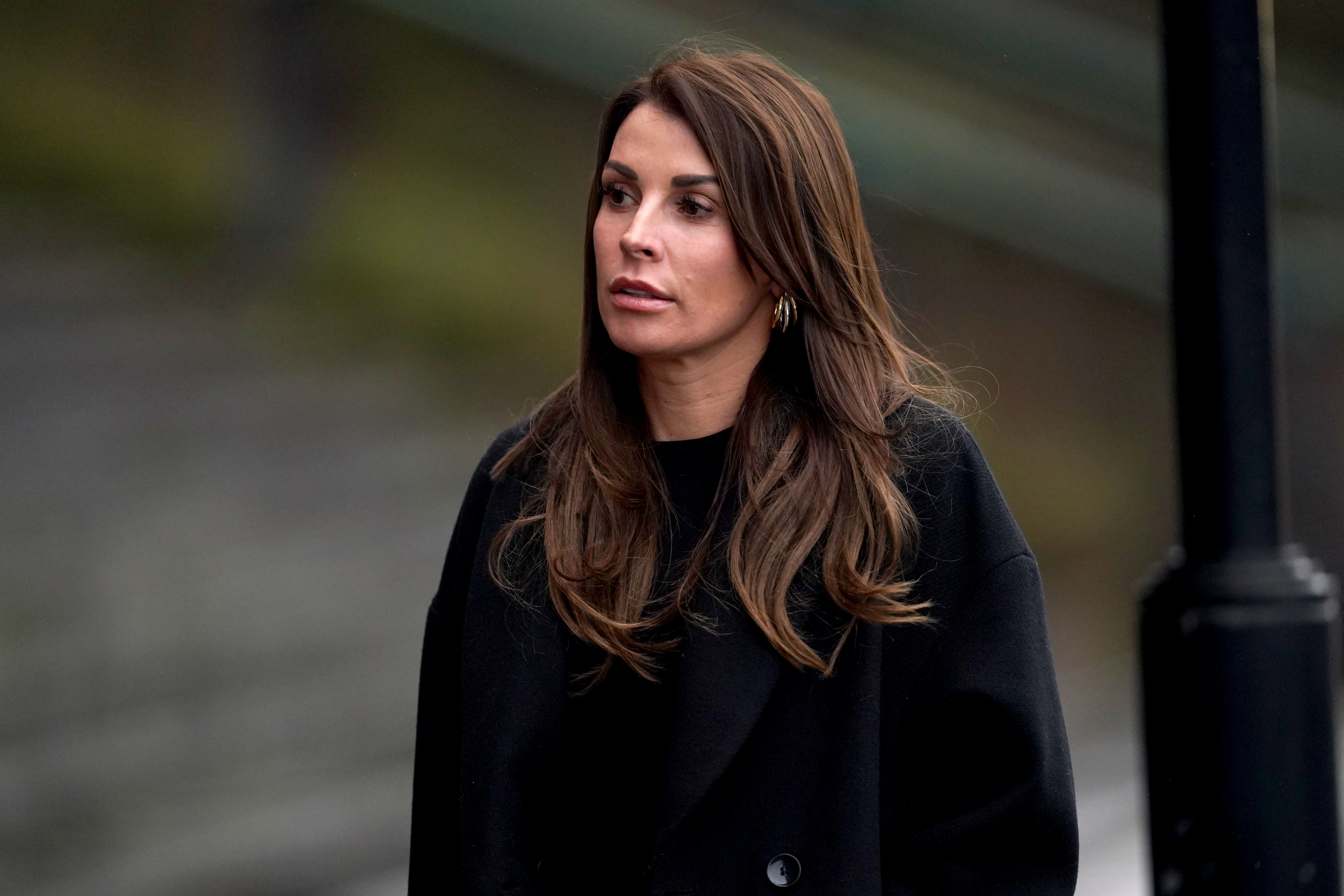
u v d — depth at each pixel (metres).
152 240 33.34
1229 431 8.88
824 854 6.68
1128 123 34.56
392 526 25.48
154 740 19.72
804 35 33.59
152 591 21.95
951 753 6.89
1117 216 33.81
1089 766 23.61
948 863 6.75
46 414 25.73
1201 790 8.91
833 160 6.83
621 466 7.06
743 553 6.75
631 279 6.68
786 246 6.65
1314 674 8.88
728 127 6.57
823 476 6.77
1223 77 8.73
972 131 32.88
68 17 37.84
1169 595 9.06
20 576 21.42
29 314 28.98
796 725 6.82
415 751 7.94
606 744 7.10
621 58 33.66
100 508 23.47
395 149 38.06
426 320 33.34
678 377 7.05
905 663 6.88
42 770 18.58
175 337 29.73
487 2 33.62
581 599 6.87
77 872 17.14
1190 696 8.94
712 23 33.34
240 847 18.17
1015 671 6.70
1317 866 8.84
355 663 22.20
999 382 34.81
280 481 25.75
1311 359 32.50
